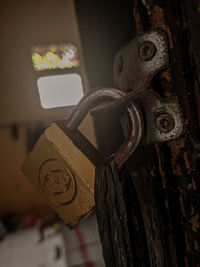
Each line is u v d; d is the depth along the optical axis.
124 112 0.15
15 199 2.02
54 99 2.04
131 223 0.13
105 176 0.14
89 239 1.31
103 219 0.14
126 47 0.15
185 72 0.13
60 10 2.02
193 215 0.14
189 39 0.13
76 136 0.16
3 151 2.00
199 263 0.13
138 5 0.14
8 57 1.96
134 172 0.16
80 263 1.06
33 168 0.17
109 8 0.17
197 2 0.12
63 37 2.02
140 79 0.14
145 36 0.14
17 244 1.52
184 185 0.14
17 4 1.96
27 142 2.03
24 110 2.01
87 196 0.15
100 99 0.14
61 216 0.16
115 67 0.16
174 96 0.13
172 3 0.13
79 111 0.15
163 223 0.15
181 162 0.14
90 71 0.22
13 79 1.98
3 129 1.99
